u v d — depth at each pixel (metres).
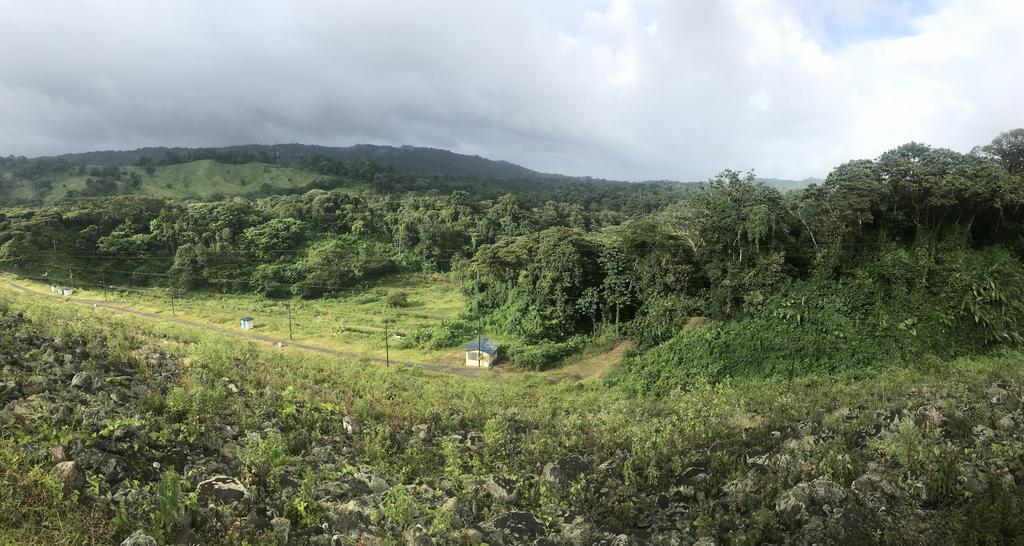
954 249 41.31
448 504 12.46
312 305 73.94
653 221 51.28
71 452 10.75
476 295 63.66
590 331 53.12
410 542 10.16
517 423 24.31
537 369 47.19
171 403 15.63
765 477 13.73
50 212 85.69
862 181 40.66
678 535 11.43
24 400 13.52
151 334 36.09
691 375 38.38
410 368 44.03
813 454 14.83
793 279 43.19
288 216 99.62
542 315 52.72
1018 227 41.88
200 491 10.72
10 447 10.39
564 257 52.59
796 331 38.75
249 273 82.44
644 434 18.95
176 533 9.03
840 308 39.47
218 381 21.61
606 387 39.91
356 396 26.86
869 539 10.51
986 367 31.00
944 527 10.80
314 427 18.67
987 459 13.55
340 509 11.38
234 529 9.49
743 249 44.78
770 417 21.70
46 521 8.66
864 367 35.53
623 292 50.12
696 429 19.95
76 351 19.72
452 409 26.27
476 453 18.55
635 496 13.93
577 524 11.95
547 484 14.76
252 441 14.45
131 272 80.94
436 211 104.00
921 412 18.16
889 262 40.00
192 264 80.69
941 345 36.16
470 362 47.81
